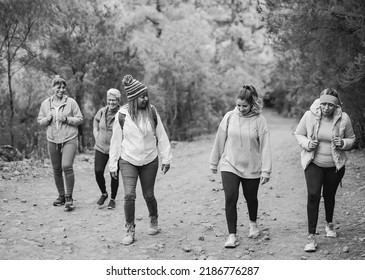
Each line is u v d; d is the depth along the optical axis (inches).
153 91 678.5
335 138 213.6
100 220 263.1
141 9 924.0
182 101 784.3
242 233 243.0
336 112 217.5
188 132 774.5
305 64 442.0
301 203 301.4
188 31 842.2
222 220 267.7
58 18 520.1
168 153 231.6
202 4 1380.4
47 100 281.9
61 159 286.4
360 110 406.3
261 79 1325.0
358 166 386.3
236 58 1346.0
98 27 544.4
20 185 331.0
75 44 509.7
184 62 781.3
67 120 276.5
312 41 320.2
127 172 225.6
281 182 362.3
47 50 514.6
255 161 223.1
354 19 295.0
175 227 254.4
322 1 296.4
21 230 239.1
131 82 223.1
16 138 456.4
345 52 322.7
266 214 277.3
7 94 456.4
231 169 221.9
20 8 444.5
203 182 374.6
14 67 510.9
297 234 239.5
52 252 211.6
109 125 280.5
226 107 991.6
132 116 223.6
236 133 219.8
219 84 991.0
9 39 466.9
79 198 312.0
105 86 540.4
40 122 278.2
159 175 403.9
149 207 237.5
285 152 515.8
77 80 513.7
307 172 220.2
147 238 235.6
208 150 594.9
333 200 229.5
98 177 285.7
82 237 233.6
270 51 1473.9
